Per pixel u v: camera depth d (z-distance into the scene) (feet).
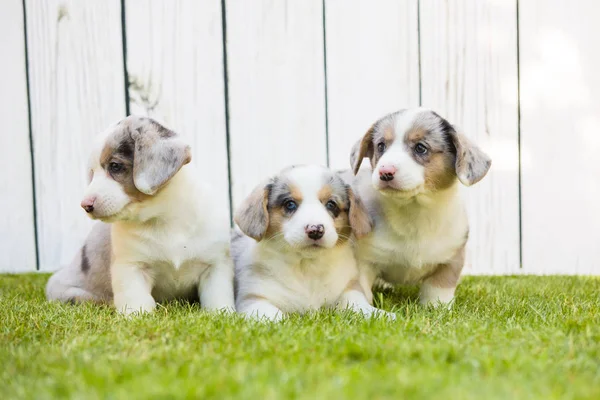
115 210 4.04
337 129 5.57
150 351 3.42
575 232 5.55
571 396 3.04
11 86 5.49
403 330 3.67
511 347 3.46
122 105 5.51
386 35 5.55
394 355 3.36
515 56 5.55
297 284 4.28
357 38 5.55
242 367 3.21
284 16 5.53
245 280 4.32
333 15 5.53
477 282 5.01
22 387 3.14
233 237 4.67
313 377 3.15
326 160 5.58
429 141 4.25
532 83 5.56
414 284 4.65
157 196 4.16
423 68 5.57
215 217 4.32
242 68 5.53
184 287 4.36
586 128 5.56
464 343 3.48
